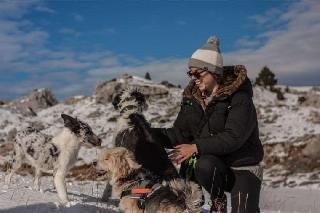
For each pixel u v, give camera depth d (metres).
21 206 5.96
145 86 31.48
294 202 11.68
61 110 30.94
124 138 6.86
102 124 26.89
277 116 28.91
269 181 17.59
